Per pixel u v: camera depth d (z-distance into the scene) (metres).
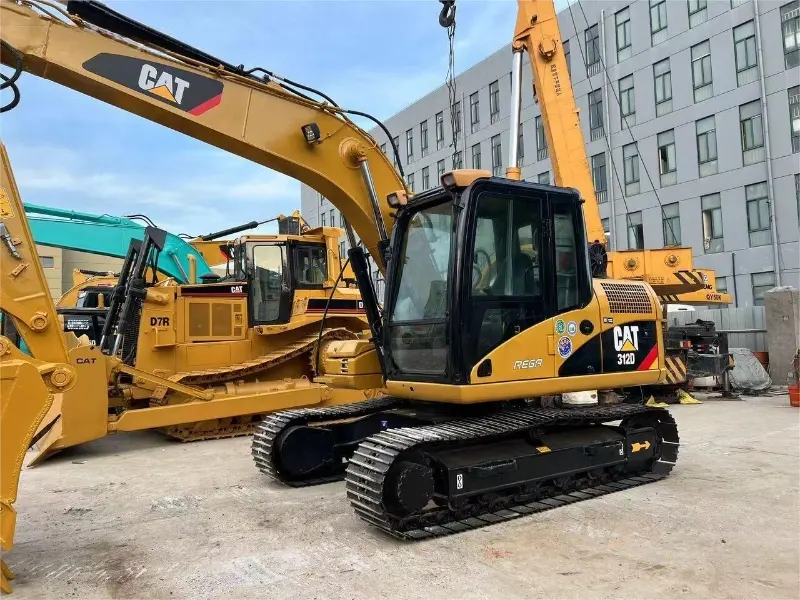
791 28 19.77
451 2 7.31
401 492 4.39
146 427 8.09
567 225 5.53
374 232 6.58
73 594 3.65
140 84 5.39
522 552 4.18
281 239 10.33
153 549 4.37
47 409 3.82
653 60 23.80
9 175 4.42
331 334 10.12
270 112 5.99
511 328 5.02
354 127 6.48
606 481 5.85
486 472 4.84
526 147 27.98
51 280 29.02
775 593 3.52
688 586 3.62
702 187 22.22
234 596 3.58
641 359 5.95
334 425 6.46
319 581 3.77
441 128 32.97
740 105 21.12
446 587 3.64
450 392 4.75
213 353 9.82
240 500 5.61
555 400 5.86
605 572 3.83
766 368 14.43
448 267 4.84
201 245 13.19
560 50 8.69
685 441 7.80
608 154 25.28
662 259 11.38
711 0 21.92
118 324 9.22
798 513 4.94
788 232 19.80
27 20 4.96
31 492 6.01
